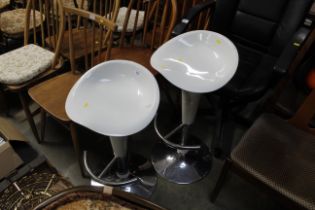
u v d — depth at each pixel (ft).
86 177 4.63
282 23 4.64
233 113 5.84
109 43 4.43
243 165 3.25
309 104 3.53
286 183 3.06
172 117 5.91
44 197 4.36
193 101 3.69
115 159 4.12
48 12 5.27
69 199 2.89
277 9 4.64
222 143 5.41
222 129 5.42
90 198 2.94
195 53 3.45
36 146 5.14
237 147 3.44
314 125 3.82
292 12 4.47
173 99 6.31
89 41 5.57
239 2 5.03
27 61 4.73
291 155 3.36
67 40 5.50
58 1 4.33
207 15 5.02
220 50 3.44
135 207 2.92
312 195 2.94
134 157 4.99
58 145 5.17
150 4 5.16
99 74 3.15
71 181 4.59
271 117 3.87
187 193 4.52
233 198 4.47
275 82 4.01
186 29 4.37
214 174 4.84
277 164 3.25
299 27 4.45
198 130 5.70
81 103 2.84
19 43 6.91
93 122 2.62
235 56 3.24
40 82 4.66
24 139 4.99
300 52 3.81
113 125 2.60
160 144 5.22
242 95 4.23
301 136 3.62
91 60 4.84
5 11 6.77
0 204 4.25
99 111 2.77
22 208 4.22
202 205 4.36
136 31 5.92
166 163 4.90
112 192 2.94
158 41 5.65
